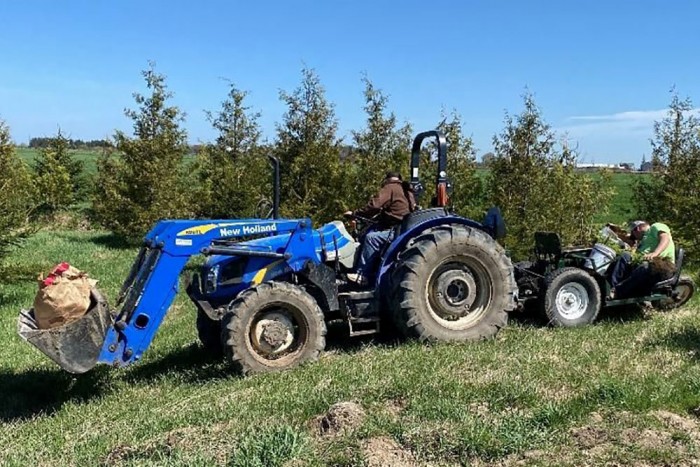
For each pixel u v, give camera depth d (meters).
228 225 7.32
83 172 31.45
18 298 12.35
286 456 4.66
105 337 6.48
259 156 17.36
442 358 6.79
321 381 6.25
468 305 7.80
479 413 5.32
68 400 6.75
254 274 7.56
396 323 7.71
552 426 5.03
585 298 8.59
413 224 7.93
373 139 14.43
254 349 7.00
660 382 5.84
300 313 7.06
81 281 6.38
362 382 6.04
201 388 6.64
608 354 6.87
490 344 7.46
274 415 5.45
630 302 8.89
